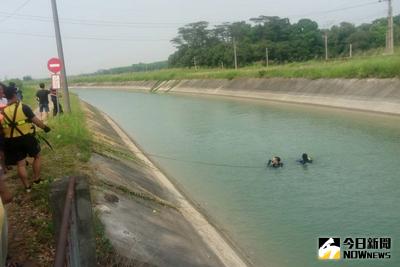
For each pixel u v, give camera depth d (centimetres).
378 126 2578
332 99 3681
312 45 8325
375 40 7750
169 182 1675
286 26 9175
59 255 246
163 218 1091
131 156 1892
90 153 1371
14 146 832
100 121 2961
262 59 8444
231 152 2186
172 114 4084
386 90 3206
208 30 11925
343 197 1420
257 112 3706
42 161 1146
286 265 981
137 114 4319
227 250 1033
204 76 6906
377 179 1582
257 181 1658
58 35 2027
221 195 1512
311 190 1511
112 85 11656
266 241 1109
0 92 1053
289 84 4544
